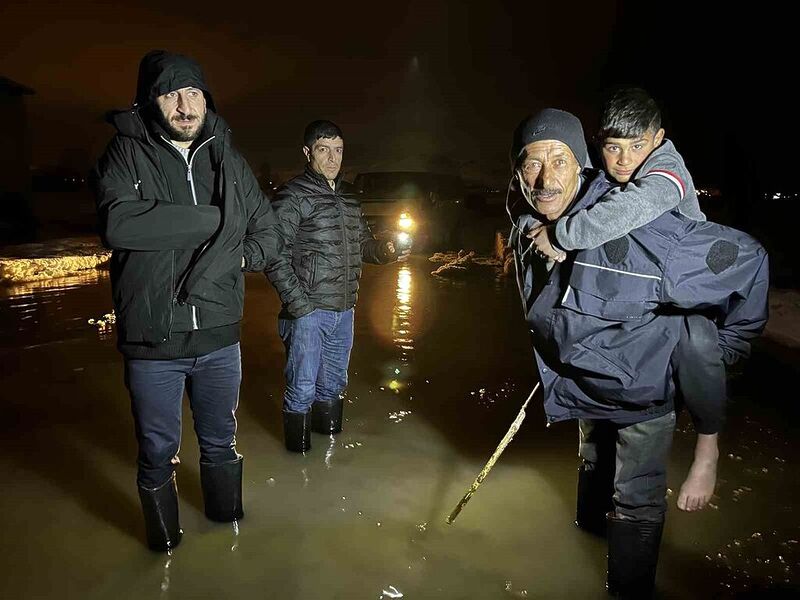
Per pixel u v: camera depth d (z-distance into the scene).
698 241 2.18
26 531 3.05
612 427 2.86
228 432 3.03
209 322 2.73
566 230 2.17
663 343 2.23
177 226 2.49
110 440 4.11
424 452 3.93
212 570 2.76
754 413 4.45
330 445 4.03
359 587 2.65
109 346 6.17
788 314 6.41
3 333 6.62
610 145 2.29
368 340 6.43
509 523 3.13
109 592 2.61
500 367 5.58
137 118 2.56
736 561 2.80
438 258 12.30
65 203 25.31
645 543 2.44
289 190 3.63
